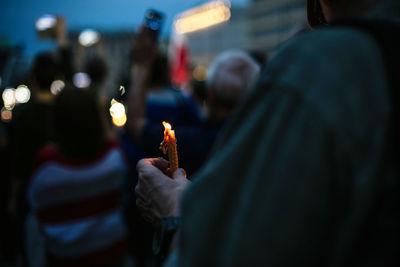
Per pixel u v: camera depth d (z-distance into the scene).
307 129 0.44
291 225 0.43
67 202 1.94
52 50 4.12
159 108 2.08
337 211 0.45
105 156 2.01
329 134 0.43
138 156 2.08
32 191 1.91
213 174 0.48
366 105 0.45
